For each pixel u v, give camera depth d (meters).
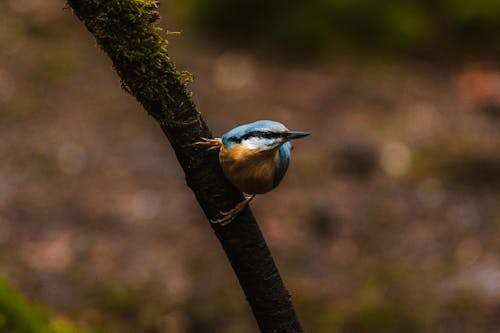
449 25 15.82
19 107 13.03
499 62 15.49
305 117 13.55
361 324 9.23
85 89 13.81
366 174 12.31
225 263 10.41
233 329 9.22
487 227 10.96
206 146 3.24
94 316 9.13
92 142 12.56
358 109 13.96
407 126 13.51
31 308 4.95
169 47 15.06
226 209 3.27
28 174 11.66
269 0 15.78
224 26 15.88
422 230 11.05
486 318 8.98
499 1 15.73
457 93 14.66
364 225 11.16
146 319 9.26
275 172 3.60
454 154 12.71
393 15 15.70
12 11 15.44
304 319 9.37
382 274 10.14
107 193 11.50
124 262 10.15
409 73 15.27
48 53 14.44
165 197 11.59
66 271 9.83
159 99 3.13
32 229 10.59
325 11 15.71
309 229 11.07
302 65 15.28
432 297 9.48
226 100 13.77
